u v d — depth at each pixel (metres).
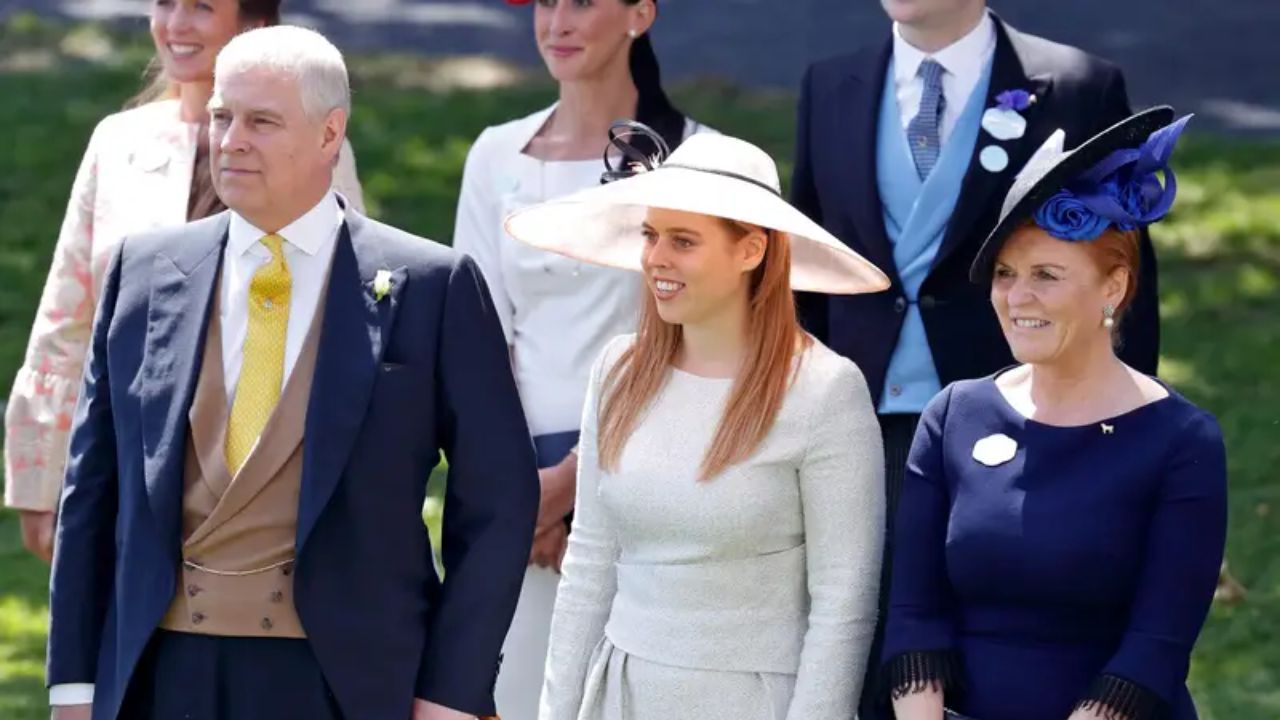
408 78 57.81
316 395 16.06
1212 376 38.16
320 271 16.45
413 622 16.36
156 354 16.28
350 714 15.99
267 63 16.02
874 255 20.16
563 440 20.66
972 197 19.84
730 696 16.39
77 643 16.45
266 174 16.02
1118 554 15.41
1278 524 31.11
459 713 16.30
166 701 16.08
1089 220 15.42
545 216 18.11
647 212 16.77
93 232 19.89
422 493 16.56
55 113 53.03
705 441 16.50
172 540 15.99
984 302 19.89
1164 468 15.45
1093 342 15.79
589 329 20.64
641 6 20.98
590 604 17.11
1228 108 58.00
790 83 59.41
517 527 16.55
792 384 16.55
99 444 16.62
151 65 21.02
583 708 16.81
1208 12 68.44
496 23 66.00
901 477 19.95
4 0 64.69
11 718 25.53
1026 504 15.62
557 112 21.41
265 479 15.98
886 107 20.44
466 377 16.52
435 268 16.59
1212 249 45.28
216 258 16.47
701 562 16.42
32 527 20.14
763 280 16.61
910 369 19.94
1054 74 20.25
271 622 16.00
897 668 15.98
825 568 16.47
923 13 19.97
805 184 20.91
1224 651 27.16
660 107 21.39
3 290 42.78
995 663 15.73
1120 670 15.19
